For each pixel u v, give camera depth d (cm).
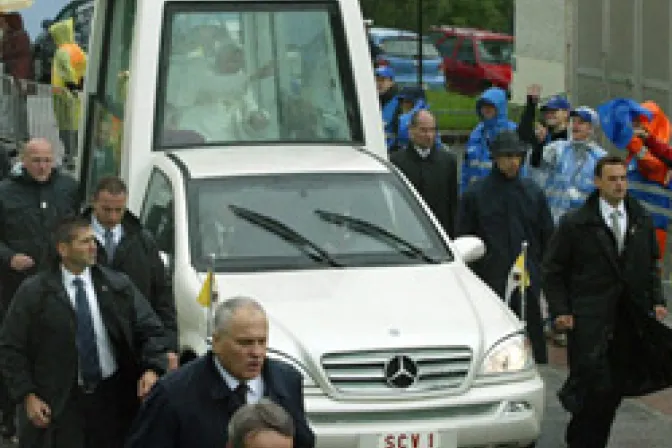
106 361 2134
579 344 2527
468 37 8150
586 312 2522
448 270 2595
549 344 3438
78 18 6200
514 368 2344
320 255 2575
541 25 6794
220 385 1638
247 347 1616
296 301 2412
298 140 3241
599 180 2519
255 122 3238
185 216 2617
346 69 3281
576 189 3394
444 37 8244
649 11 4397
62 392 2109
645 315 2498
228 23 3241
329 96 3288
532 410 2334
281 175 2730
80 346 2122
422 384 2286
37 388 2109
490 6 8981
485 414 2302
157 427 1633
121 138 3281
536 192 3006
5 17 5609
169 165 2822
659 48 4338
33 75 5828
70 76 5112
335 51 3297
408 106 4181
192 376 1644
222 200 2653
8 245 2827
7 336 2109
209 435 1627
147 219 2827
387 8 8519
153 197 2852
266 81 3262
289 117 3259
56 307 2106
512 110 5969
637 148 3412
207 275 2331
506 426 2297
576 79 4919
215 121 3209
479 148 3612
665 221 3428
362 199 2703
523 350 2367
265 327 1627
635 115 3384
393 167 2827
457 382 2300
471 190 3016
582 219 2520
